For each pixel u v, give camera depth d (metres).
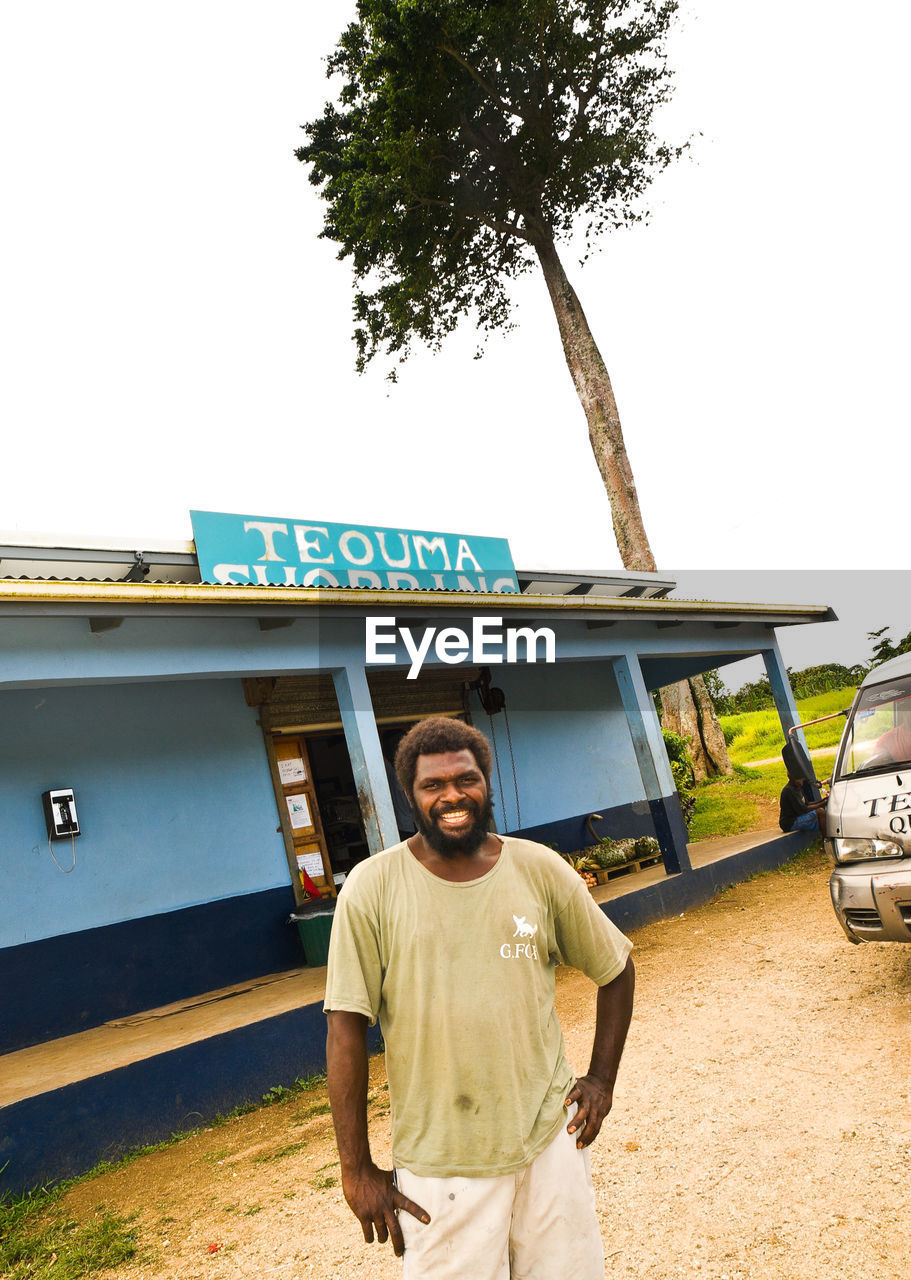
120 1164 5.13
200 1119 5.62
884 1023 4.88
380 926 2.09
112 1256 3.92
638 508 17.36
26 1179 4.87
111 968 7.22
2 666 5.50
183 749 8.16
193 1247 3.88
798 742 11.60
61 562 7.23
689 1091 4.52
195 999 7.42
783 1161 3.60
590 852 10.85
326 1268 3.47
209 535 7.89
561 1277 2.04
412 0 15.05
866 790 5.34
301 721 9.07
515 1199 2.04
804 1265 2.89
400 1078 2.07
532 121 17.64
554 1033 2.17
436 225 18.44
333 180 18.30
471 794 2.10
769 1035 5.09
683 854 9.78
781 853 11.07
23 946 6.83
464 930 2.05
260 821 8.49
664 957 7.58
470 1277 1.96
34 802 7.15
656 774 9.97
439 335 20.69
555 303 18.59
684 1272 2.99
